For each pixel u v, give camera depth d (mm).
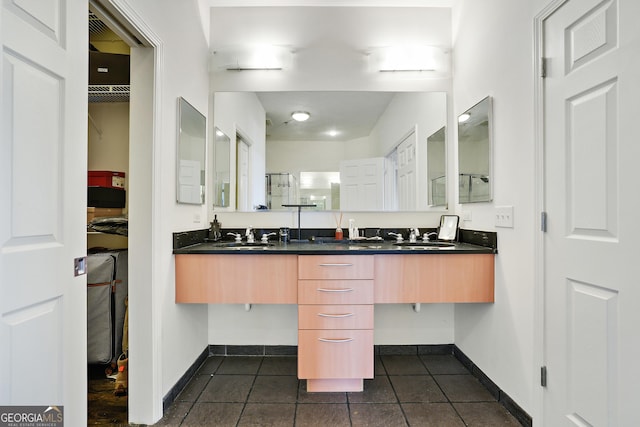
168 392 1690
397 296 1811
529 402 1491
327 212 2449
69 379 1024
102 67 2059
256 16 2406
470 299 1808
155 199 1568
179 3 1863
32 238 897
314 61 2430
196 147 2104
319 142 2455
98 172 2311
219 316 2359
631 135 1028
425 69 2416
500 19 1753
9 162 824
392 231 2422
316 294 1763
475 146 2012
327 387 1849
